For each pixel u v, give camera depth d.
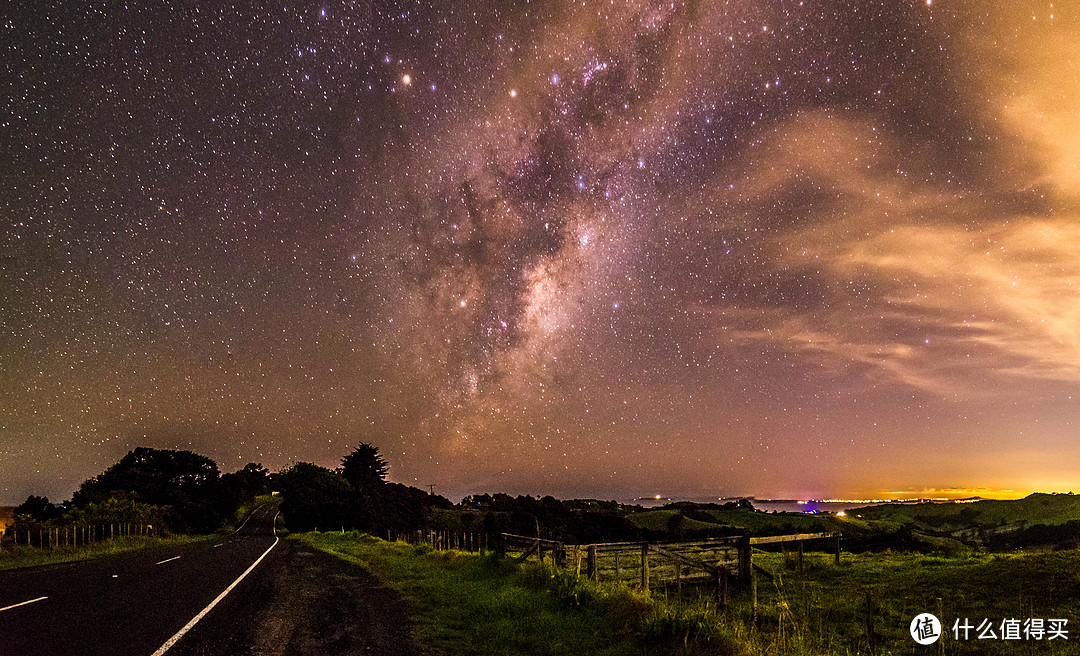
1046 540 31.77
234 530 71.81
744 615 15.83
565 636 8.63
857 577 22.31
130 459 71.12
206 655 6.92
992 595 15.74
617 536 54.97
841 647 12.41
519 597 11.09
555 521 58.53
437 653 7.61
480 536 22.39
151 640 7.52
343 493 67.62
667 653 7.91
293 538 46.25
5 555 21.45
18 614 8.91
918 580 19.34
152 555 22.94
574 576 12.09
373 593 12.52
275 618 9.38
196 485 71.00
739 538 21.98
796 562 26.72
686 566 20.41
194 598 11.17
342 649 7.55
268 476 126.31
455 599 11.62
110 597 10.92
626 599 10.00
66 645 7.08
